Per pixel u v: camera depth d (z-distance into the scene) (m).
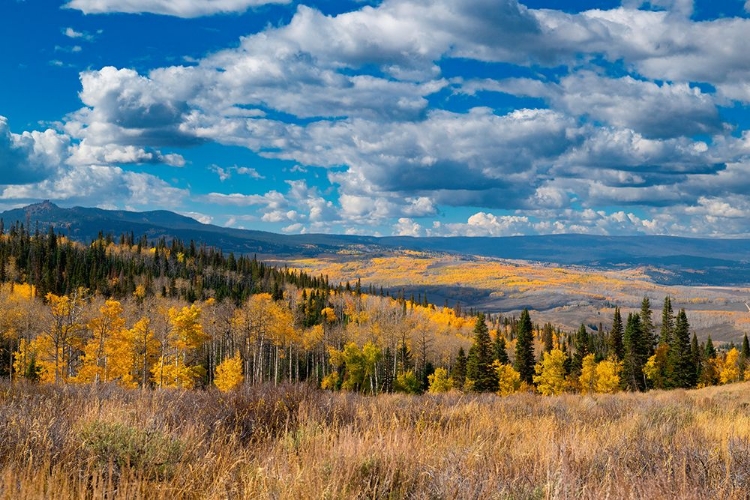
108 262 140.75
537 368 62.47
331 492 4.48
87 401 8.98
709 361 86.25
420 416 9.04
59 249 132.38
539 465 5.71
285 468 4.99
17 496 4.20
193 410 8.20
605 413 11.66
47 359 51.78
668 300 90.31
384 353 85.75
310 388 10.58
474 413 10.00
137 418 6.85
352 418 8.87
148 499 4.60
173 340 52.00
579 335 90.50
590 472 5.26
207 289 131.12
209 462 5.47
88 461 4.98
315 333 89.19
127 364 47.25
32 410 7.04
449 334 130.50
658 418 10.60
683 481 4.92
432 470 5.18
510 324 181.00
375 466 5.28
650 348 79.81
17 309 71.56
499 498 4.57
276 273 164.38
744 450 6.14
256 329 74.56
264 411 8.52
